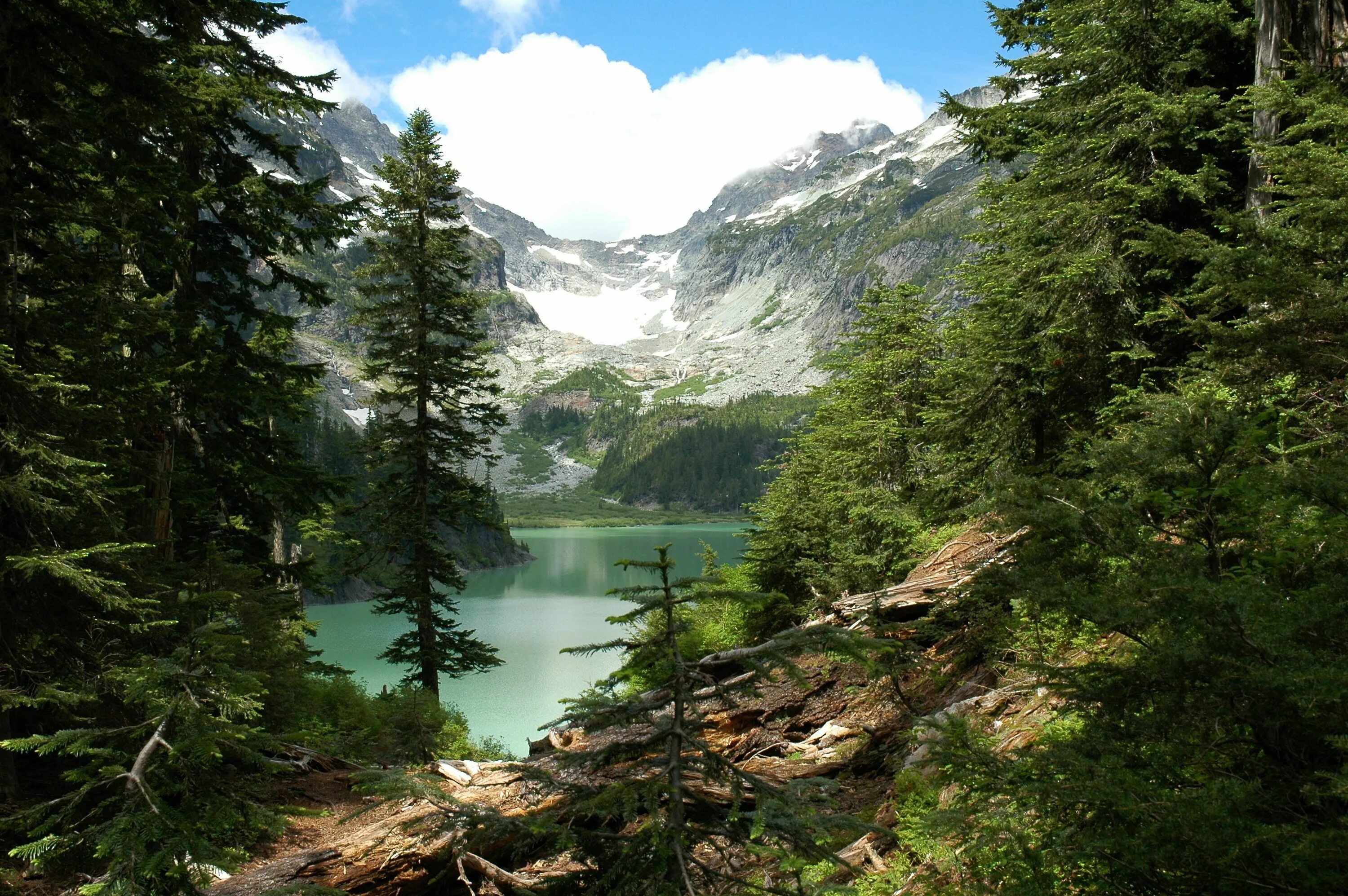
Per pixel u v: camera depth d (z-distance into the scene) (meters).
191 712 3.94
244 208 14.27
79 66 7.57
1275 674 2.90
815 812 3.64
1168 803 2.90
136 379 9.01
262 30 12.80
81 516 7.87
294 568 15.52
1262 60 10.12
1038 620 5.57
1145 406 4.89
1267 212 9.45
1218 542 3.93
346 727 14.50
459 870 6.66
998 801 3.60
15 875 5.82
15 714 7.84
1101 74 12.09
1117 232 11.32
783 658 3.63
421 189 21.94
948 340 14.00
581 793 3.73
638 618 3.82
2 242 7.09
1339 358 4.77
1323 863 2.63
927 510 13.12
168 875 3.51
